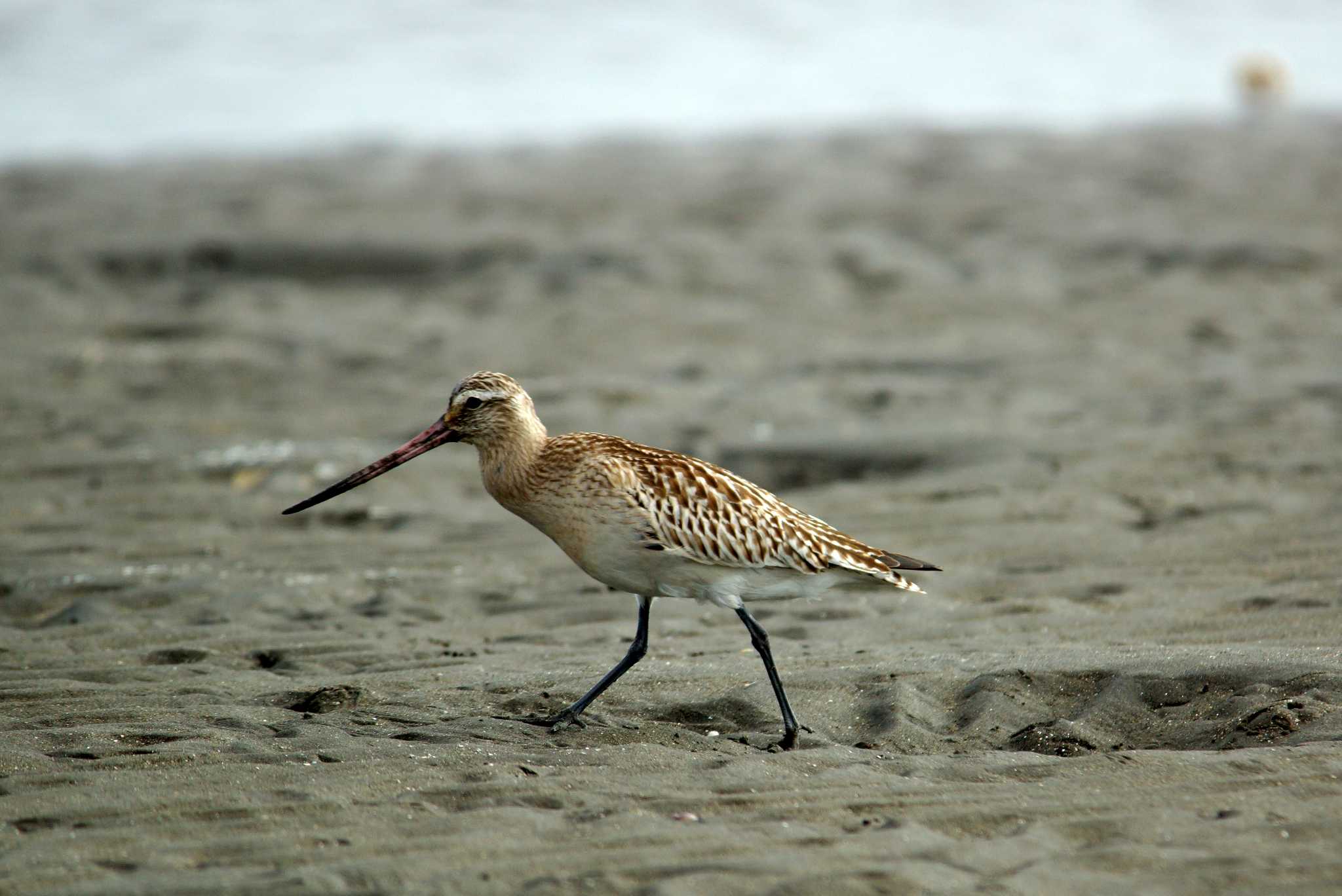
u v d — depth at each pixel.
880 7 44.62
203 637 9.91
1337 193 26.11
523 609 10.62
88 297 21.77
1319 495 12.34
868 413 15.86
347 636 9.99
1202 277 21.62
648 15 43.19
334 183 28.92
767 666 8.21
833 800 6.73
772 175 29.06
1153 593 10.32
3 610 10.62
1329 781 6.74
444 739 7.90
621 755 7.52
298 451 14.48
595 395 16.59
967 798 6.71
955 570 11.12
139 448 14.63
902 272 22.48
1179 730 7.84
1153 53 41.09
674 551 8.16
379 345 19.22
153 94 35.81
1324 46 41.66
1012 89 37.56
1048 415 15.39
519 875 5.91
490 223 25.39
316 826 6.46
